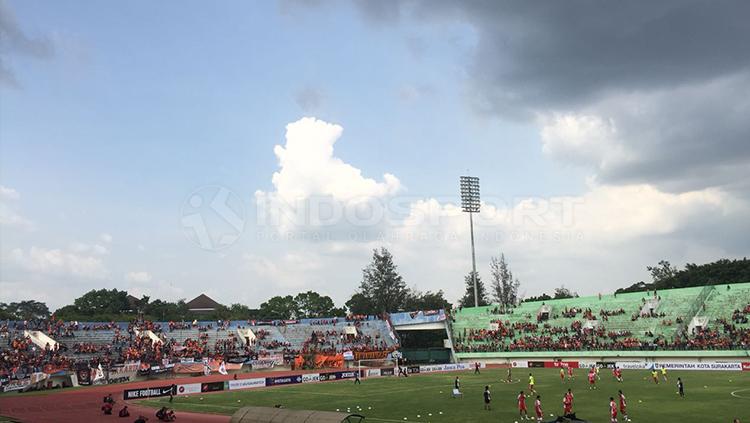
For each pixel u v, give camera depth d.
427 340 144.75
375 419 43.41
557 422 38.66
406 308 171.25
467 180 130.88
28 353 82.06
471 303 177.12
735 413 41.38
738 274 137.88
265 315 181.12
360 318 129.38
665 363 86.56
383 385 73.44
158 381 83.19
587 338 102.75
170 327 107.81
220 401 59.09
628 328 102.69
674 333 95.81
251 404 55.75
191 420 46.75
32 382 71.94
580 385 65.44
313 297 188.62
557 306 117.88
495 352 108.31
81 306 151.62
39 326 92.19
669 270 169.38
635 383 65.75
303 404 54.12
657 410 43.81
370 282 170.88
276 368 99.06
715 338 88.19
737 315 92.00
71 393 67.81
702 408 44.19
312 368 100.94
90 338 94.75
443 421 41.81
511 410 46.69
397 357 107.94
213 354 98.81
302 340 116.94
